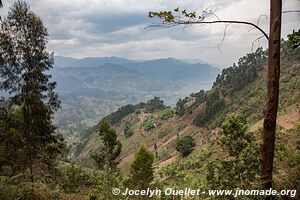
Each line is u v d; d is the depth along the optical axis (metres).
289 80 108.31
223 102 148.75
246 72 160.25
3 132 23.53
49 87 25.70
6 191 10.06
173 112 193.88
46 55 24.83
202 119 151.75
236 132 8.70
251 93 138.12
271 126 6.38
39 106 25.16
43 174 26.84
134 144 180.50
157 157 126.88
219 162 8.75
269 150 6.45
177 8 6.29
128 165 149.50
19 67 23.84
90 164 103.12
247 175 8.05
